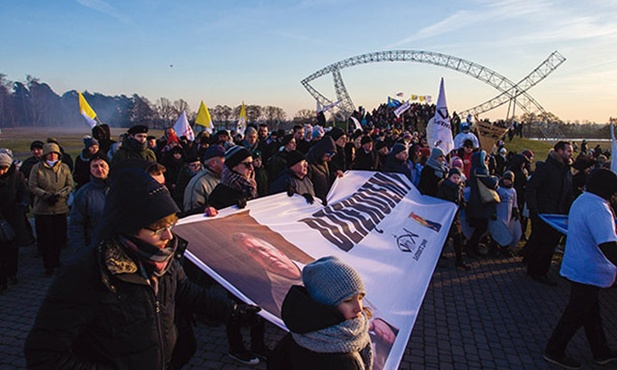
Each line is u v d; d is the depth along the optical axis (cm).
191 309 216
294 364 166
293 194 423
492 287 615
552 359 413
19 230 556
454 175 673
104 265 158
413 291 363
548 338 466
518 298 576
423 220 546
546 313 530
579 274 387
